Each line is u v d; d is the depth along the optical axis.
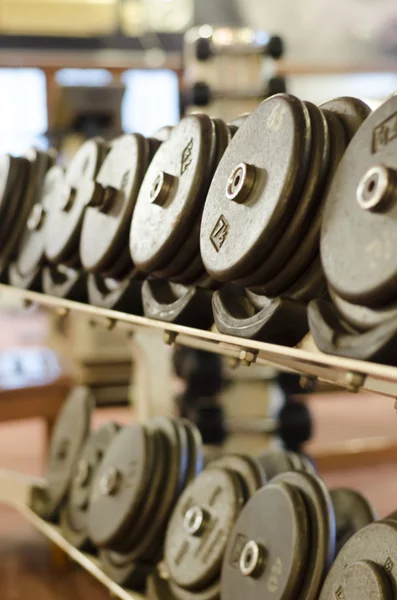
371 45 7.67
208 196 1.44
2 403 3.09
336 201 1.16
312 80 7.87
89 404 2.62
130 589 1.96
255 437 3.17
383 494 3.66
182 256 1.52
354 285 1.06
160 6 8.19
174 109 8.56
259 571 1.44
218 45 3.22
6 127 8.24
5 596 2.66
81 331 5.03
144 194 1.67
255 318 1.30
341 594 1.22
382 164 1.05
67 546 2.32
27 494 2.69
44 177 2.46
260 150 1.30
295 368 1.51
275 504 1.47
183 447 1.96
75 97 4.27
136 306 1.80
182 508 1.84
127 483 1.98
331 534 1.37
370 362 1.04
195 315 1.54
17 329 8.34
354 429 4.62
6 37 8.08
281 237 1.23
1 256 2.51
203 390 3.09
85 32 8.21
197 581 1.66
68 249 2.00
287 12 7.75
